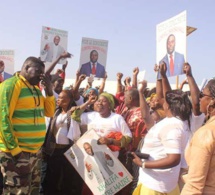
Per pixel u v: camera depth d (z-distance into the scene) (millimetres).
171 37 4758
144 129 4668
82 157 4355
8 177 3896
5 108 3686
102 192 4219
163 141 2885
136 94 4977
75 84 6160
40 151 4410
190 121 3256
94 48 6871
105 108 4516
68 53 5414
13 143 3721
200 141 2037
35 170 4266
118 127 4438
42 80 4180
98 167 4273
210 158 2014
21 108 3895
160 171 2979
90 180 4301
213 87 2246
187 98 3010
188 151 2236
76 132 4750
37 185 4375
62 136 4871
